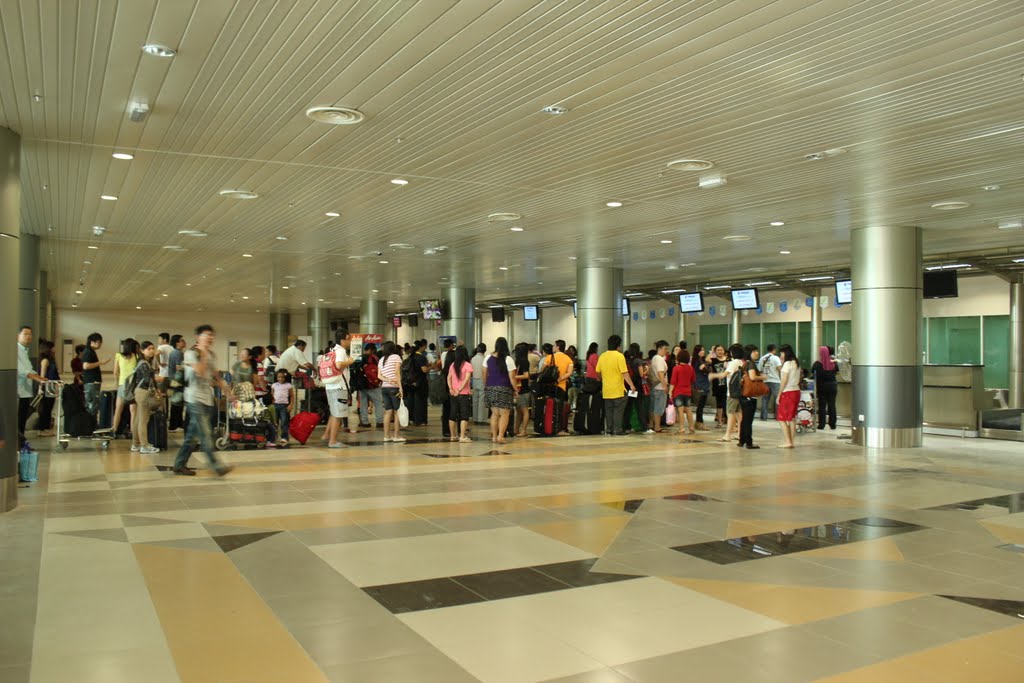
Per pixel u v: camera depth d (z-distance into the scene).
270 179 10.90
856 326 14.45
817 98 7.42
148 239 16.86
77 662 3.77
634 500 8.30
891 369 13.98
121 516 7.25
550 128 8.40
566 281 25.69
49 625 4.30
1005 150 9.20
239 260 20.45
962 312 22.89
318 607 4.67
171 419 15.72
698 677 3.70
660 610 4.69
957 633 4.34
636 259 19.66
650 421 17.48
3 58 6.50
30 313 16.27
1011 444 14.52
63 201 12.63
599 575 5.44
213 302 37.53
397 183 11.07
